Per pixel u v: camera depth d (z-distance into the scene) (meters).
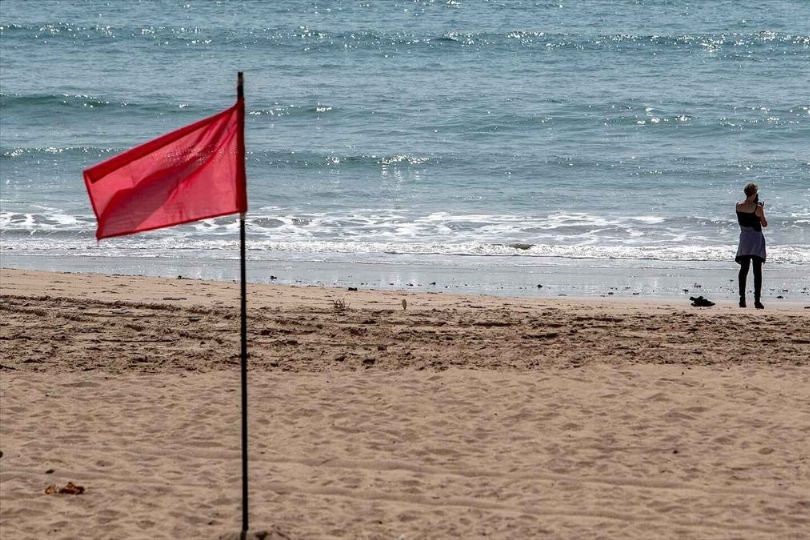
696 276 64.62
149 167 22.95
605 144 117.50
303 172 101.56
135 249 71.06
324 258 69.19
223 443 31.27
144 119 132.88
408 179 99.25
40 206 85.19
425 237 76.31
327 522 26.14
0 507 26.62
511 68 168.12
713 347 42.44
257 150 110.19
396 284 61.94
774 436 31.91
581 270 66.12
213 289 56.12
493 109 135.25
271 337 43.38
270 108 134.88
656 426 32.75
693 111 134.38
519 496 27.78
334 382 36.97
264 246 72.25
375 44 189.38
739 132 123.31
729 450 30.88
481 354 40.94
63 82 154.38
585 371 38.41
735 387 36.53
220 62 174.62
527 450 30.88
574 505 27.25
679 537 25.39
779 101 140.88
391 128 125.19
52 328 44.19
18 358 39.38
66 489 27.58
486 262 68.38
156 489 27.94
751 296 59.09
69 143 116.94
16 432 31.81
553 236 76.81
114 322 45.44
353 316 47.75
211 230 77.19
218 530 25.62
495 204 88.38
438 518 26.44
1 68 166.50
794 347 42.56
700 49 184.75
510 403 34.78
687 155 110.75
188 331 44.06
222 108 137.38
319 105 136.38
